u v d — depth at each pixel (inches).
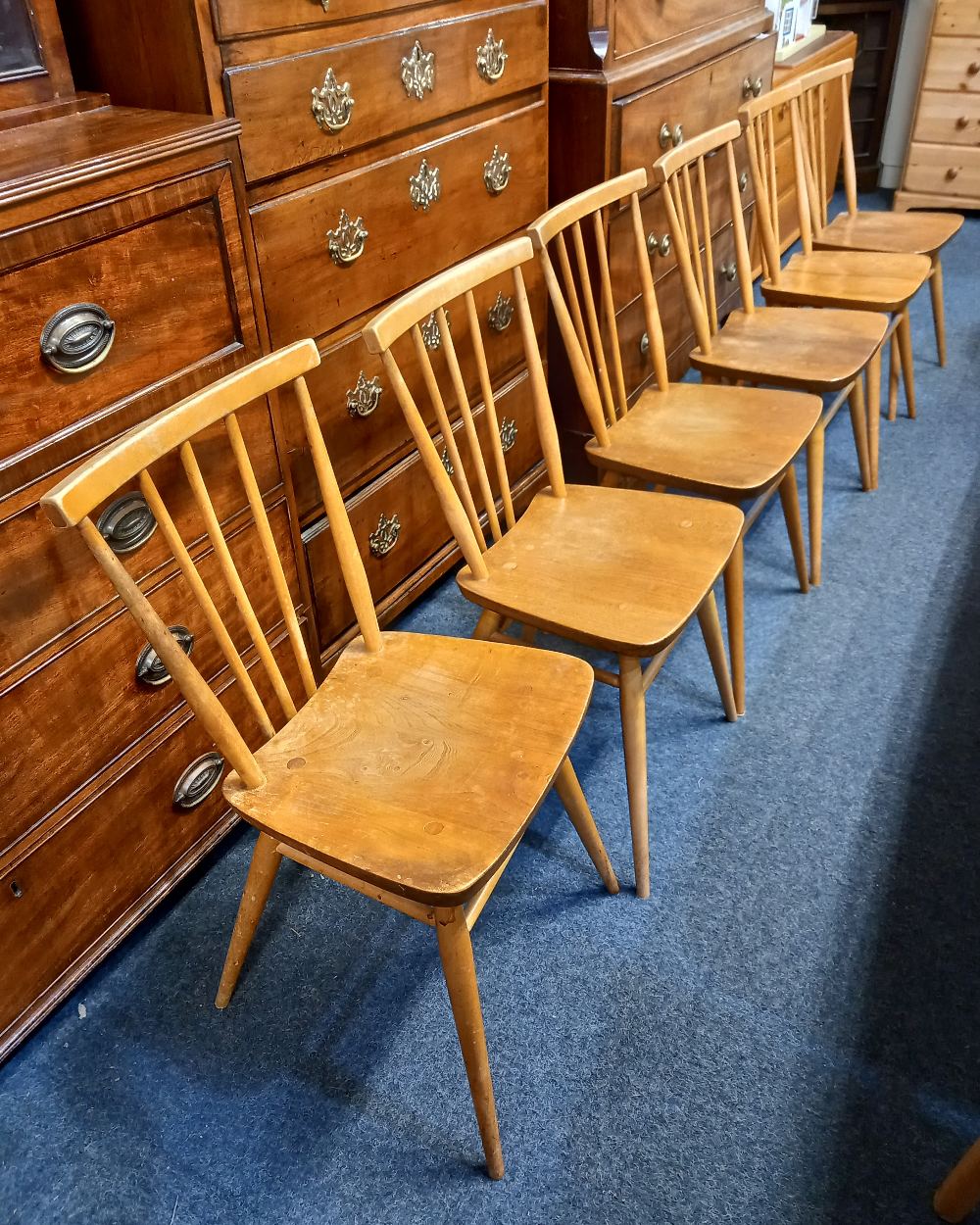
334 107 52.1
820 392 72.2
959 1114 45.9
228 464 49.4
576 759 66.4
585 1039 49.6
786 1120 46.0
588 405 62.9
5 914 44.7
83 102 46.6
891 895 56.5
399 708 45.3
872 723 68.3
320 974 53.6
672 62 78.8
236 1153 45.7
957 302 131.4
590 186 75.9
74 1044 50.5
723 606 80.5
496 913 56.2
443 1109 47.1
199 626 50.4
